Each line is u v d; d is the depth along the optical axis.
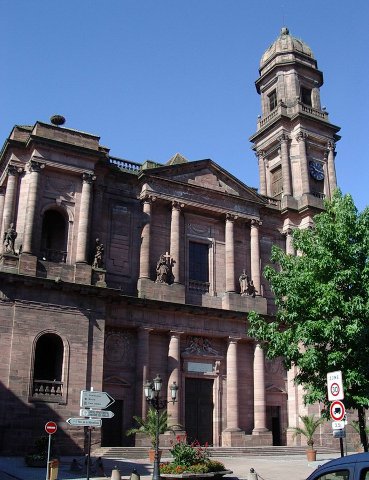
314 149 56.41
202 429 44.09
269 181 57.22
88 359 38.12
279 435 47.34
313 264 26.19
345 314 24.83
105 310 39.88
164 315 43.81
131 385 41.75
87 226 41.22
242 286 48.22
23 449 34.56
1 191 44.94
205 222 49.06
